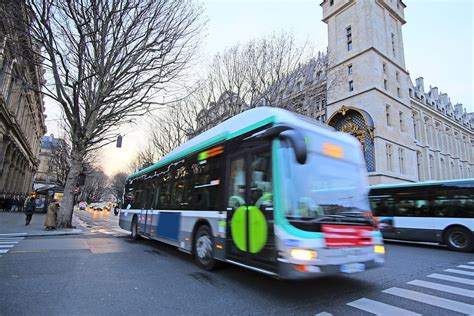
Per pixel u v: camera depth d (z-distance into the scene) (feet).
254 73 60.39
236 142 19.51
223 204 19.61
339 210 15.64
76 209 199.41
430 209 41.22
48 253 26.96
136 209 38.27
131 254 27.73
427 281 19.62
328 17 124.47
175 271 21.06
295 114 17.97
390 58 114.42
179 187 26.66
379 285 18.24
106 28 43.55
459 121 190.70
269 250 14.76
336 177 16.51
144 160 107.65
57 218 49.52
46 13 37.60
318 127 17.74
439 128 165.89
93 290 16.14
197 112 70.44
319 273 13.21
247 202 17.19
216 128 23.24
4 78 83.20
